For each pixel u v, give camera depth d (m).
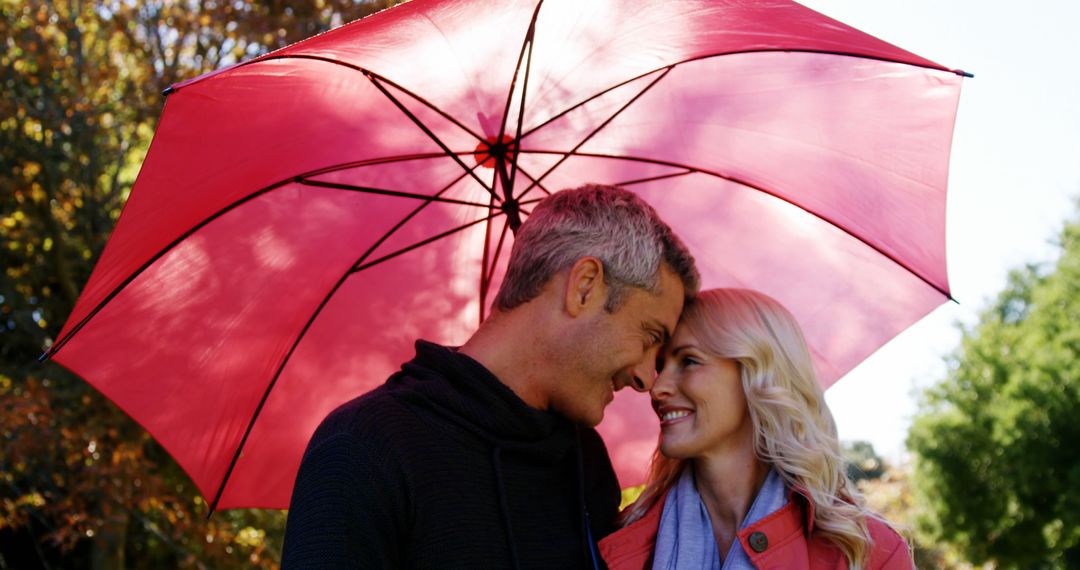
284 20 9.71
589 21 2.15
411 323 2.75
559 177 2.69
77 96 9.97
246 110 2.09
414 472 1.91
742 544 2.31
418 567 1.88
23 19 10.07
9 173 10.35
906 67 2.27
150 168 2.02
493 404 2.05
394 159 2.48
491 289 2.82
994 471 21.00
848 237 2.63
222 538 9.83
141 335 2.32
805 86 2.40
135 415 2.38
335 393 2.71
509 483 2.06
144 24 10.30
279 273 2.49
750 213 2.71
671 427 2.50
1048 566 20.67
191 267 2.32
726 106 2.49
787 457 2.40
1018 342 21.77
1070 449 20.27
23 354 10.77
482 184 2.59
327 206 2.48
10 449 8.95
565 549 2.13
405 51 2.12
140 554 12.03
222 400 2.52
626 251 2.11
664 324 2.22
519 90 2.35
